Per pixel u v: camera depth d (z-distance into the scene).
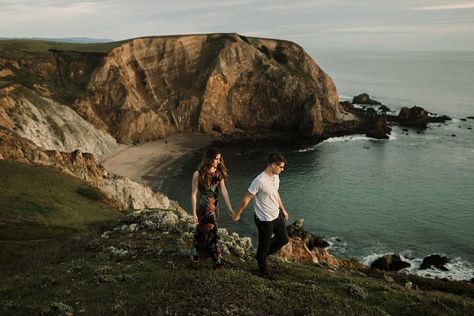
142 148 115.25
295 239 29.59
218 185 12.08
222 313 9.70
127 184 63.88
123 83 125.50
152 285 11.45
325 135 125.31
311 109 124.12
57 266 15.42
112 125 119.75
